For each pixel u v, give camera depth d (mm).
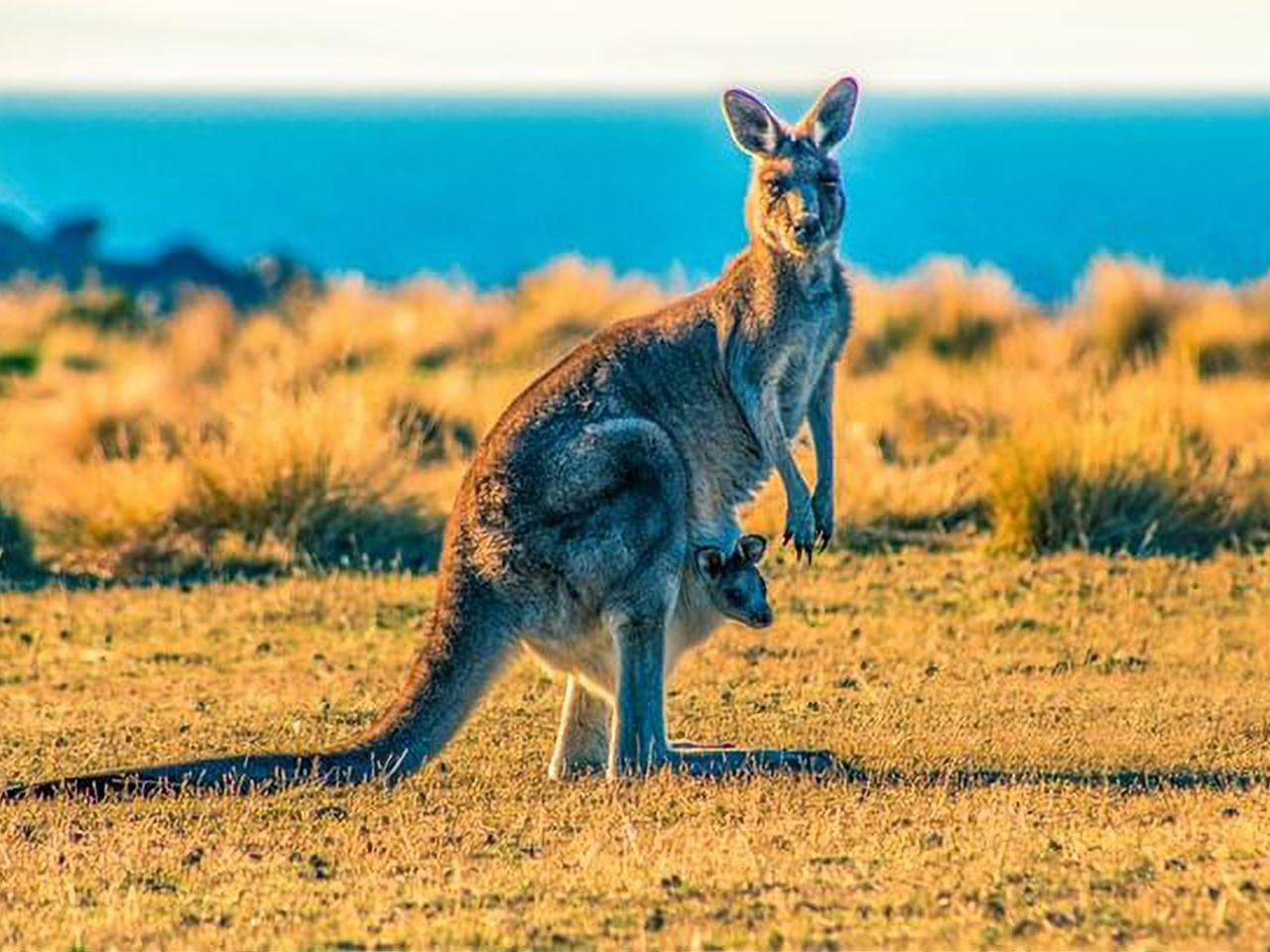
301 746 24891
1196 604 33125
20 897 18266
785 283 23641
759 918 17047
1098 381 48688
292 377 50344
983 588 34156
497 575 22547
